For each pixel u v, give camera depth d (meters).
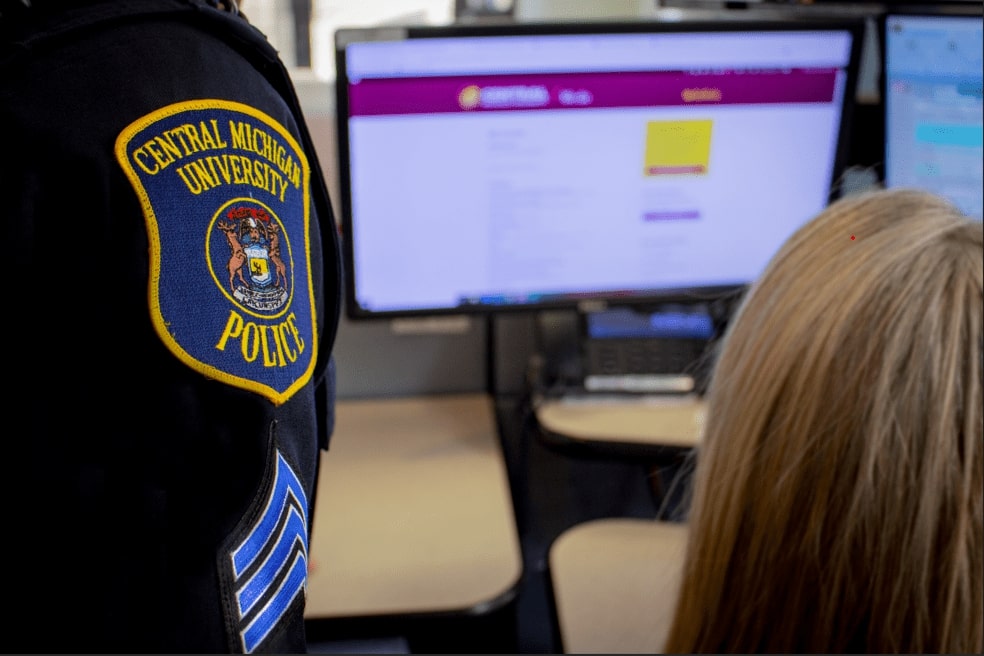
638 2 1.37
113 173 0.32
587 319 1.02
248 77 0.39
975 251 0.39
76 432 0.32
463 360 1.10
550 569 0.80
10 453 0.31
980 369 0.37
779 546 0.42
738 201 0.98
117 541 0.32
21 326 0.31
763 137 0.96
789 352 0.41
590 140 0.93
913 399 0.38
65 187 0.31
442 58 0.88
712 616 0.46
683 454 0.88
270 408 0.35
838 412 0.39
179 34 0.36
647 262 0.99
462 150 0.91
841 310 0.39
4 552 0.31
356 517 0.82
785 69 0.93
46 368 0.31
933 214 0.42
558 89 0.91
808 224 0.45
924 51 0.94
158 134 0.34
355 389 1.09
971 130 0.95
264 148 0.38
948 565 0.38
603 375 0.98
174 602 0.32
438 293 0.97
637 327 1.03
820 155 0.97
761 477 0.42
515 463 1.13
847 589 0.41
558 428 0.91
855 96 0.95
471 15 1.43
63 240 0.31
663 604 0.74
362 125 0.89
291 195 0.40
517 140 0.92
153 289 0.33
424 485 0.88
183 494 0.33
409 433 0.99
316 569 0.74
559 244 0.97
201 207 0.34
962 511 0.37
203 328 0.34
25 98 0.31
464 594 0.71
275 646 0.36
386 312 0.96
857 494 0.39
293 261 0.39
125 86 0.33
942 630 0.39
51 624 0.31
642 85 0.92
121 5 0.35
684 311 1.07
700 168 0.96
